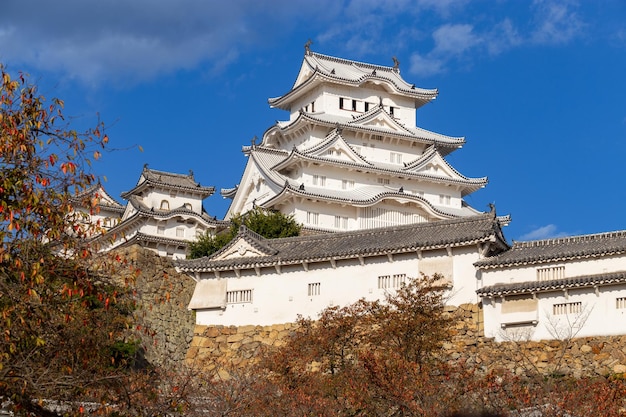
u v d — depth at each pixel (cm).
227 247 6506
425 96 10562
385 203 9275
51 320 2933
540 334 5412
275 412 4238
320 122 9794
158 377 4462
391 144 10056
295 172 9519
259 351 6038
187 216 9119
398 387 4097
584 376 5059
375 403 4256
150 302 6244
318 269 6200
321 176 9388
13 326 2841
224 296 6394
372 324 5403
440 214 9362
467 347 5572
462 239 5778
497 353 5459
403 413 4072
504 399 4072
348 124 9762
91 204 2975
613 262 5369
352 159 9506
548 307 5438
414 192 9756
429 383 4159
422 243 5872
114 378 3070
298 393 4388
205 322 6406
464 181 9844
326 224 9100
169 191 9450
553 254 5522
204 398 4497
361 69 10819
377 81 10331
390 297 5662
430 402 3997
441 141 10138
